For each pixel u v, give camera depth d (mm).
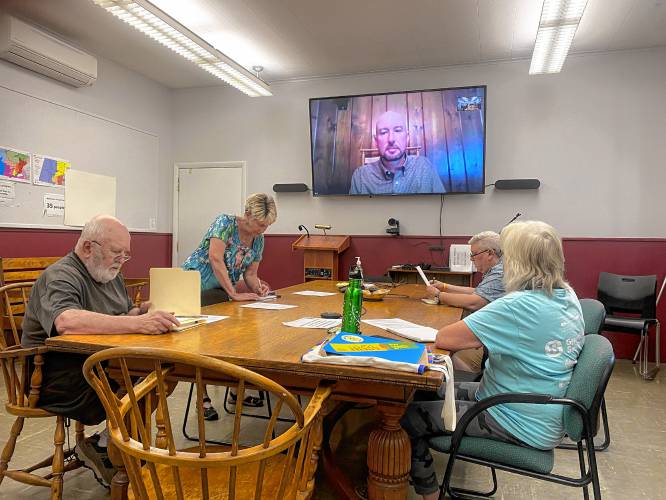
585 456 2471
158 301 2088
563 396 1474
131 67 5438
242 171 5953
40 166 4430
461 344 1511
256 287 3105
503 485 2148
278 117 5824
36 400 1749
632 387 3727
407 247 5355
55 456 1782
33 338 1825
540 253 1527
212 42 4664
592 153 4801
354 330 1740
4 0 3955
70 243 4730
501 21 4184
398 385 1276
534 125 4961
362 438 2605
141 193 5719
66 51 4383
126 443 1065
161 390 1010
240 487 1265
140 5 3453
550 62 4301
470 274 4668
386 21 4207
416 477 1586
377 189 5289
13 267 3865
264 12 4062
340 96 5309
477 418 1539
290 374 1374
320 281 4082
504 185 4926
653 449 2574
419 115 5043
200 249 2881
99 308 1975
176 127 6195
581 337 1555
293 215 5770
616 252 4727
